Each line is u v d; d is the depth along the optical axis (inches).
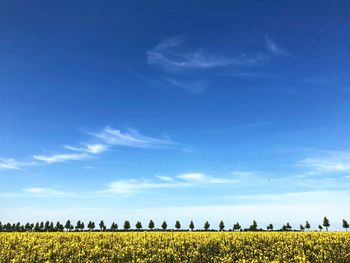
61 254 1153.4
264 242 1453.0
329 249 1248.8
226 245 1373.0
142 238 1487.5
